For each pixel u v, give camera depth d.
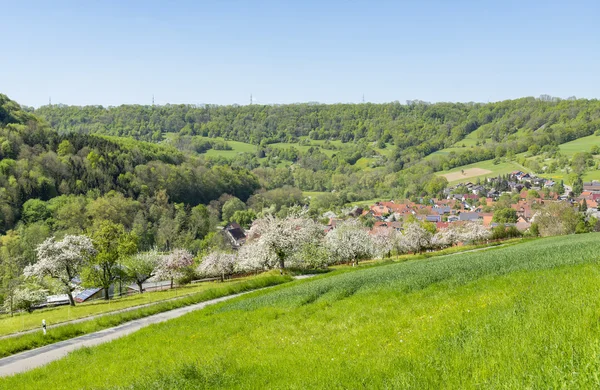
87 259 62.81
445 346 11.05
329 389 9.85
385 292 23.47
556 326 9.73
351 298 24.02
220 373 13.47
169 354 18.70
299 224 71.31
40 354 27.55
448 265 29.66
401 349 12.17
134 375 15.80
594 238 47.72
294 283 44.88
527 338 9.47
